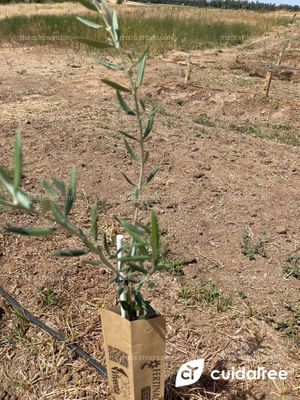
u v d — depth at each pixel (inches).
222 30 629.3
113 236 119.3
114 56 418.9
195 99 283.9
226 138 209.6
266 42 633.6
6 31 536.4
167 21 617.0
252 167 173.2
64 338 85.7
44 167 159.2
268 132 233.6
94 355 83.0
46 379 78.8
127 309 58.3
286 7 1519.4
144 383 61.0
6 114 216.7
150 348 57.9
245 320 93.0
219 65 417.7
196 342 86.6
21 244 115.4
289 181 163.2
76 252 45.1
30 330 88.1
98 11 43.9
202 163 171.3
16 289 99.3
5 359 82.2
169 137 199.3
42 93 269.9
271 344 87.4
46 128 197.6
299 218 137.1
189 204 140.6
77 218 127.9
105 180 152.5
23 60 407.2
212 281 106.2
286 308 98.3
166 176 158.4
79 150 174.6
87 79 320.8
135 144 184.4
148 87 299.3
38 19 578.6
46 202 34.1
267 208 141.6
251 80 354.0
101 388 77.0
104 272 105.0
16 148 31.4
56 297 96.7
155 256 45.4
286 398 76.6
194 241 121.9
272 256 117.3
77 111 228.2
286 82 358.9
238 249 119.5
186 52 496.1
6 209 36.4
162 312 93.3
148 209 135.7
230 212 137.8
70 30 526.6
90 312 93.0
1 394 76.5
